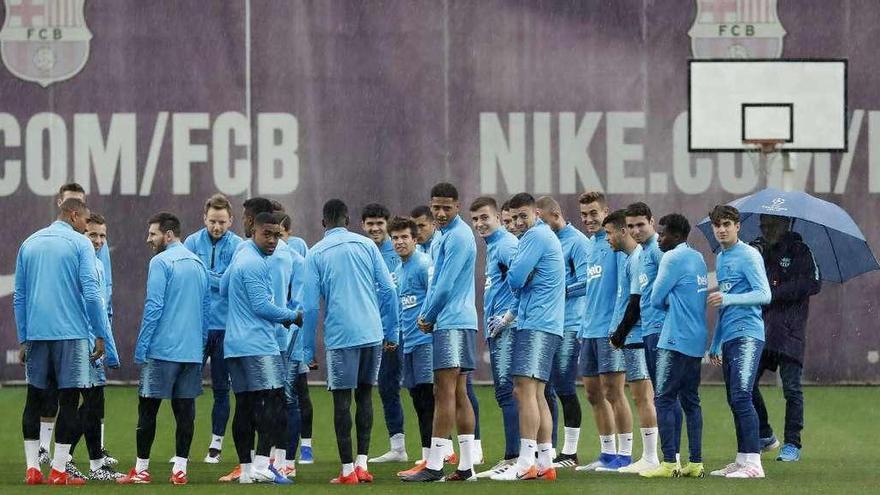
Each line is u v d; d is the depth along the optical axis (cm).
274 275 3575
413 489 3319
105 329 3528
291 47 6138
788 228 4097
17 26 6128
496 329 3606
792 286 4034
